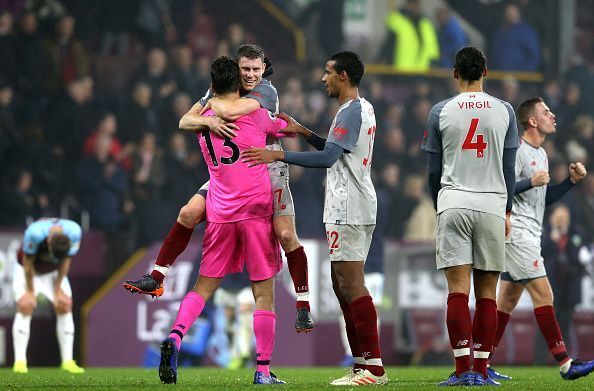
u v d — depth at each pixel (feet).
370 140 73.46
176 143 172.86
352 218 72.74
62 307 113.39
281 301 146.10
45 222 109.91
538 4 202.59
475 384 68.28
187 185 171.12
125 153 168.55
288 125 77.30
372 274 155.02
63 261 111.65
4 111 167.63
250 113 72.13
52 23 176.86
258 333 74.38
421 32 197.36
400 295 155.94
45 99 173.06
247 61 73.87
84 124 170.91
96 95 177.78
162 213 165.78
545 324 91.30
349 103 73.05
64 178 166.20
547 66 201.98
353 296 73.41
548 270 161.27
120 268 153.38
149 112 175.94
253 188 72.49
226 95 72.49
